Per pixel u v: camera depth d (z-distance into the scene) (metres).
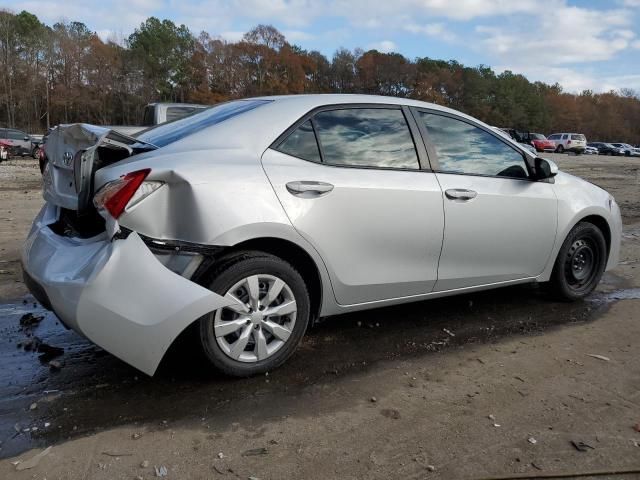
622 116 116.94
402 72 87.88
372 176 3.55
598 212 4.76
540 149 51.59
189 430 2.77
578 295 4.80
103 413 2.90
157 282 2.82
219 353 3.14
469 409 3.01
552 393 3.20
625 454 2.62
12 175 18.36
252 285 3.16
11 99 72.06
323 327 4.17
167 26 82.69
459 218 3.90
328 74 87.56
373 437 2.73
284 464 2.51
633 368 3.55
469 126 4.17
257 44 83.44
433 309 4.61
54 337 3.90
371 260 3.59
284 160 3.33
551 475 2.46
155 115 10.26
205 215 2.96
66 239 3.23
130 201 2.84
